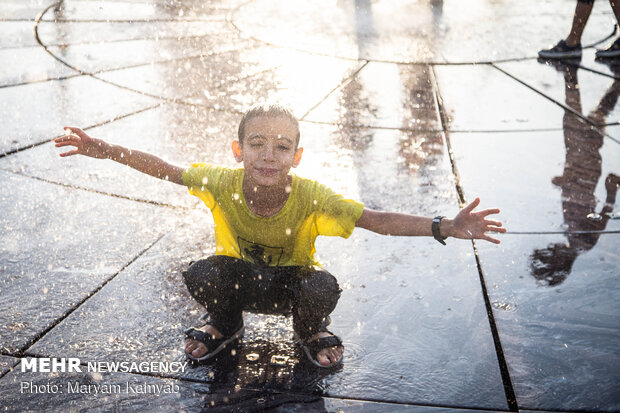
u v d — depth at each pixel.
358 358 2.62
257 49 7.23
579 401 2.38
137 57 6.80
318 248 3.46
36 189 4.05
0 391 2.41
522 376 2.52
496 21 8.74
